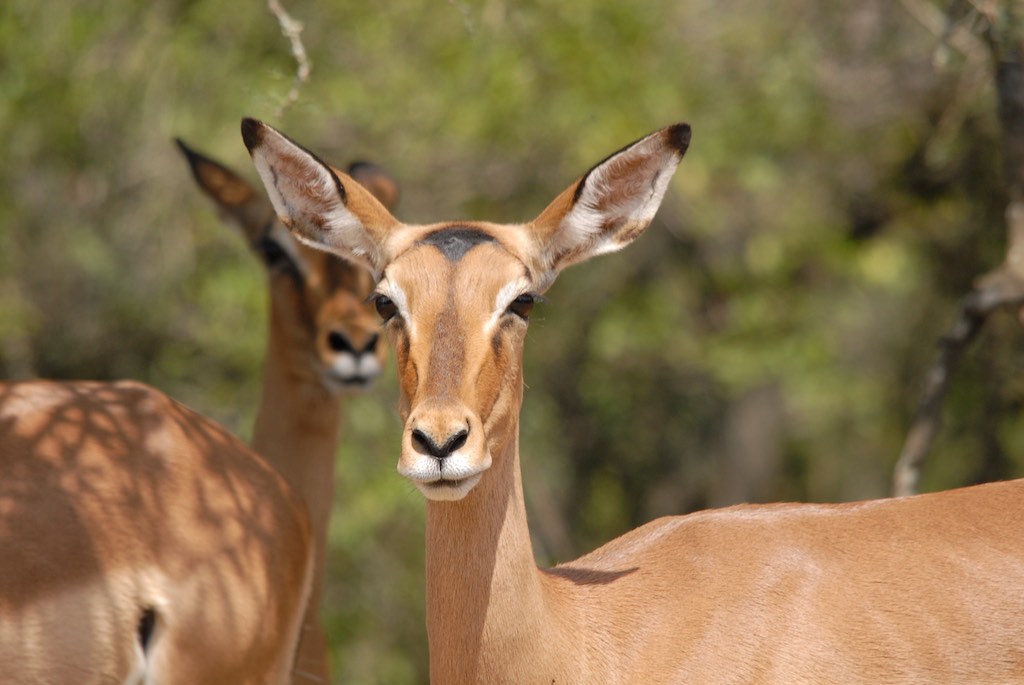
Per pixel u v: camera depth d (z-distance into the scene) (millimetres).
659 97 25422
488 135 25188
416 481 9656
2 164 25172
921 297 29297
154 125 25516
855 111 26578
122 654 10766
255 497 11695
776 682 11180
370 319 16016
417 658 27047
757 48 26656
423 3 24359
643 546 11992
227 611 11164
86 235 26344
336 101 24469
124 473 11203
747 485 35906
